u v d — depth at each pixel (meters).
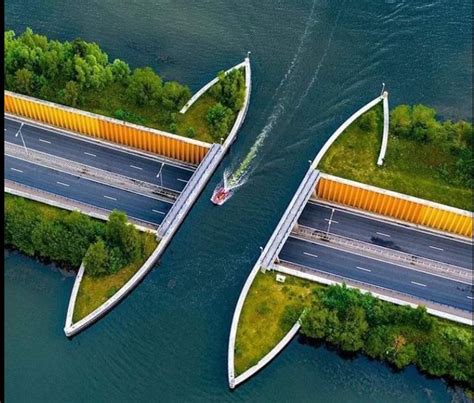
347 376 189.00
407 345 185.62
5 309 198.12
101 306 196.38
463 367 183.75
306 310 190.75
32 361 190.88
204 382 187.88
